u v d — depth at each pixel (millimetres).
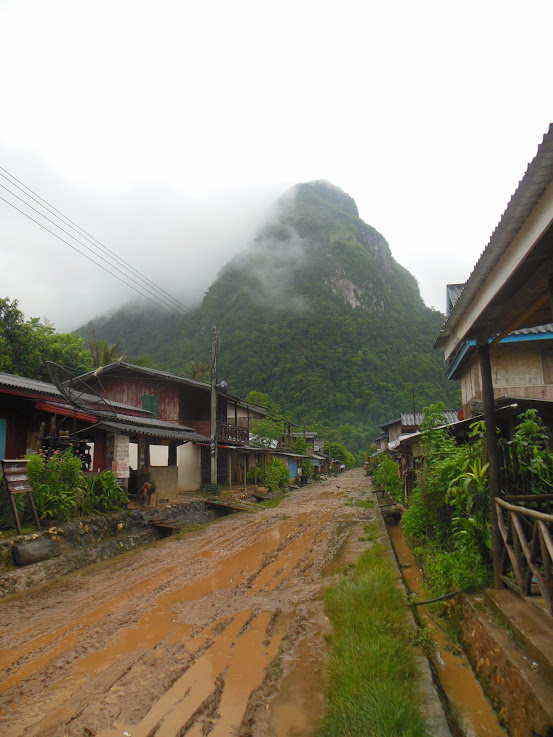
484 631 4746
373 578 7438
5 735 4121
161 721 4266
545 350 11250
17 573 8930
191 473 24609
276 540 13586
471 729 4004
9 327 23250
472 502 6555
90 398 17297
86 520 11625
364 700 3947
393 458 30828
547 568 4176
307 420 96562
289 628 6559
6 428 12883
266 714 4328
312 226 182375
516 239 3588
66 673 5371
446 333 6195
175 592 8570
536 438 7223
